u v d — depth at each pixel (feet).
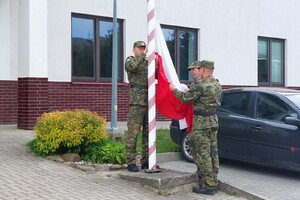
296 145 23.77
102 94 43.47
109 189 20.54
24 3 36.81
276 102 25.71
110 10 43.80
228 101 27.86
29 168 23.43
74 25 41.96
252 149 25.75
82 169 23.84
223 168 27.96
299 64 62.18
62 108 40.55
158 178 20.80
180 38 50.34
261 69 58.65
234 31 54.54
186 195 20.93
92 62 43.34
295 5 61.67
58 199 18.39
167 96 22.57
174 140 29.86
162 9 47.88
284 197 21.16
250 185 23.50
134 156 22.95
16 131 35.50
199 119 20.88
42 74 37.11
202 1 51.37
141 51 22.35
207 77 20.98
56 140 25.04
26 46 36.70
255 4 56.70
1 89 40.11
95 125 26.25
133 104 22.48
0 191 19.03
